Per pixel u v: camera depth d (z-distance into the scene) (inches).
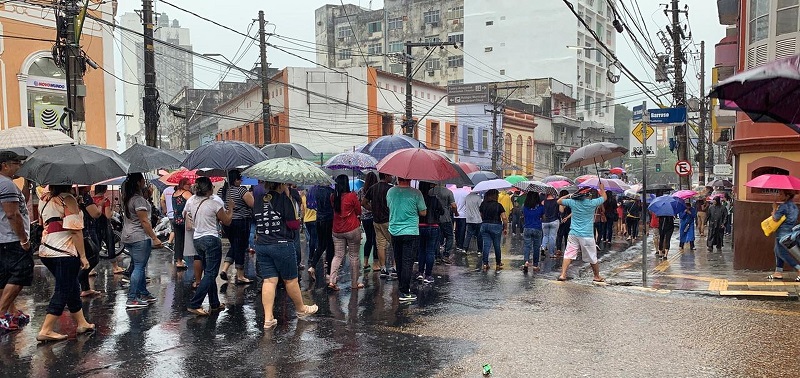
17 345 259.3
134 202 331.6
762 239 490.6
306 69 1448.1
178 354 247.1
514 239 786.8
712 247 687.1
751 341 264.2
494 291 389.4
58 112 885.2
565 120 2266.2
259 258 293.9
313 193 446.9
